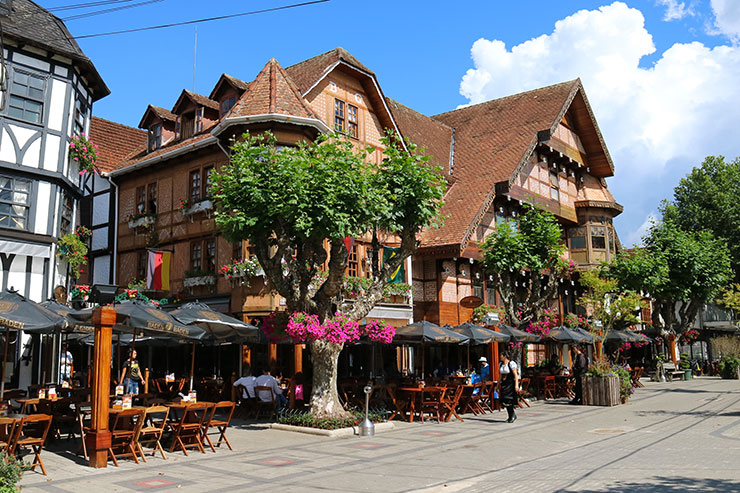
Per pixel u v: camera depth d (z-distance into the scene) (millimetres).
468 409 18969
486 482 8500
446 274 26453
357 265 23234
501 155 29531
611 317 24578
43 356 18031
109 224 26953
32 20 18609
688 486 7797
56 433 12547
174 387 19922
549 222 23531
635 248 30938
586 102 33688
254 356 21953
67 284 19547
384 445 12180
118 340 18344
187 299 22609
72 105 19125
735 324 44906
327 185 13164
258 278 20172
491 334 19500
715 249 33312
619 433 13547
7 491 6164
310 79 22609
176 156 23594
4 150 17344
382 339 15539
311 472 9438
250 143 14680
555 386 23562
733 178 46312
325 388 14555
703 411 18062
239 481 8781
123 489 8258
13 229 17312
